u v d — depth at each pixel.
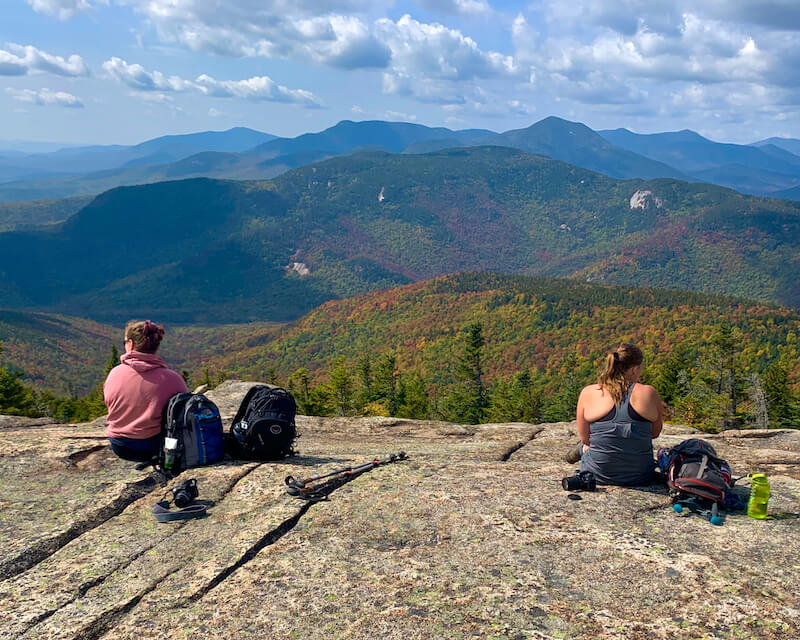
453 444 8.36
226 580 3.88
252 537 4.48
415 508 5.05
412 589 3.71
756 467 6.69
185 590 3.74
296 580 3.85
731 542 4.33
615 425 5.34
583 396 5.62
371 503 5.20
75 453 6.60
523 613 3.41
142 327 6.23
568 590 3.67
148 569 4.04
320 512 5.00
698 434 9.42
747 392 53.09
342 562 4.10
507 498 5.25
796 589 3.62
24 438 7.28
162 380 6.23
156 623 3.41
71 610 3.54
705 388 55.59
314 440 8.93
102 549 4.37
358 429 10.13
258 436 6.31
